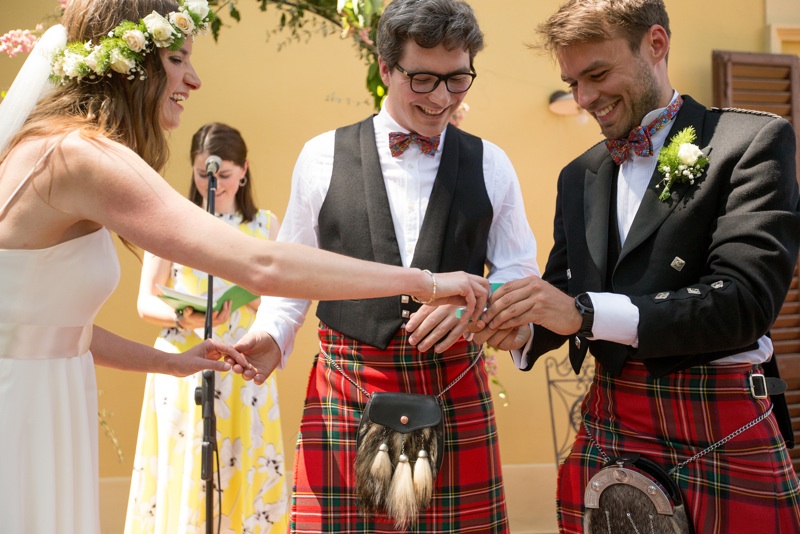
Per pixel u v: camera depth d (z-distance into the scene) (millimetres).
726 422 1854
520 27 4625
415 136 2195
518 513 4500
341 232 2197
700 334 1788
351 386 2160
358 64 4523
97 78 1799
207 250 1672
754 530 1805
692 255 1900
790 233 1805
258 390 3363
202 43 4395
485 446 2188
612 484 1888
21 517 1670
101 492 4254
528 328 2152
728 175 1865
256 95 4449
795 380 4547
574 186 2170
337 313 2193
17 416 1686
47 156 1674
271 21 4453
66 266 1737
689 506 1871
